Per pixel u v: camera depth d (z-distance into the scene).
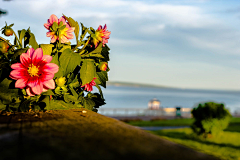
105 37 2.61
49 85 2.25
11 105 2.34
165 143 1.48
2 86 2.32
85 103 2.78
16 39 2.47
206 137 14.91
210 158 1.26
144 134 1.66
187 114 41.28
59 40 2.39
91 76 2.53
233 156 9.71
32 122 1.90
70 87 2.58
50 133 1.56
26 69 2.21
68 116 2.20
